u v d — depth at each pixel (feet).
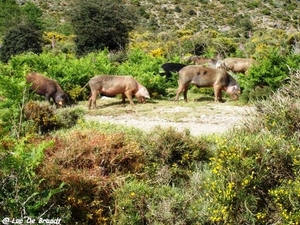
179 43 107.04
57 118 30.53
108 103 48.98
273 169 19.20
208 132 32.73
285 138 21.20
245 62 64.13
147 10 234.38
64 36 153.48
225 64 65.05
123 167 20.89
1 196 15.79
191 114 41.45
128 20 124.06
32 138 22.03
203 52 105.40
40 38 127.24
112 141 21.42
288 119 22.41
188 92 57.21
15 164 16.10
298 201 17.61
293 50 67.15
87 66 57.88
